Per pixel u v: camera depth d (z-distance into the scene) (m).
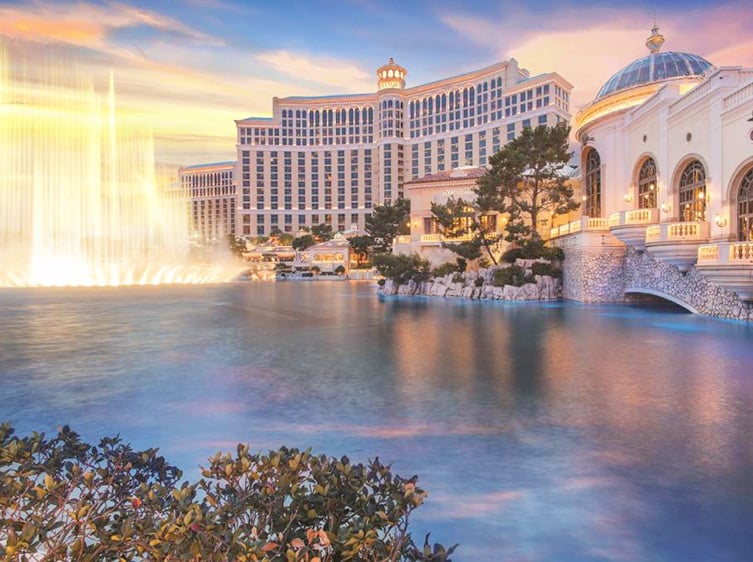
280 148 182.25
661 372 12.02
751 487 5.72
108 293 51.00
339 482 3.35
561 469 6.27
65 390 10.82
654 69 35.09
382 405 9.33
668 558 4.36
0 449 3.77
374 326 22.62
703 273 22.19
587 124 37.47
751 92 20.97
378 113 176.25
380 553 2.75
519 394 10.06
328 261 103.62
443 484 5.85
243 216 183.00
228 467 3.42
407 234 64.00
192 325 23.77
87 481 3.58
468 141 154.75
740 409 8.84
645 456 6.66
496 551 4.47
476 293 40.84
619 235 30.44
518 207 40.88
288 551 2.59
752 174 21.56
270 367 13.27
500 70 145.25
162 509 3.25
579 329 20.28
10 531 2.98
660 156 28.98
